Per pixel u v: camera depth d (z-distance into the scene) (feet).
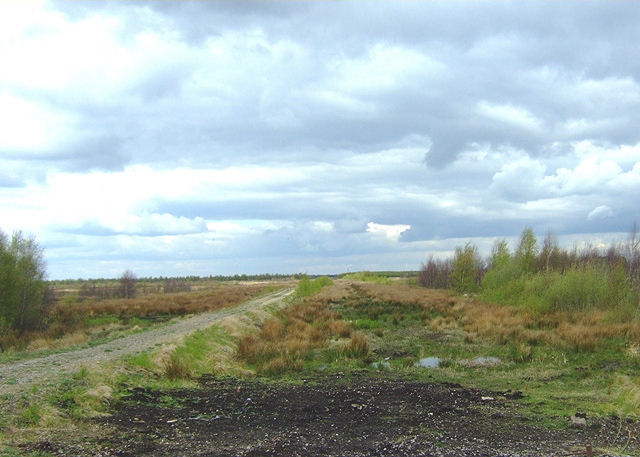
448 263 241.35
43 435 27.78
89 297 245.04
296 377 50.11
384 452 27.02
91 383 38.14
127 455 25.75
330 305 137.39
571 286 98.63
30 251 112.88
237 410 36.37
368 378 49.29
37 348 76.48
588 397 40.60
